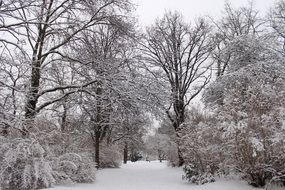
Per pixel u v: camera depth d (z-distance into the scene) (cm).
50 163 1357
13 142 1308
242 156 1195
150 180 1667
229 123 1237
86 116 1988
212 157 1494
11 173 1232
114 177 1805
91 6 1628
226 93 1405
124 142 3569
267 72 1655
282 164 1165
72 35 1652
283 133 1095
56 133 1482
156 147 4631
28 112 1538
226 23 2838
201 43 2864
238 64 1914
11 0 1384
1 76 1386
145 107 1698
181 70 2770
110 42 1942
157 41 2766
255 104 1202
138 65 1752
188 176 1532
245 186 1239
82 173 1488
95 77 1655
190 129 1711
